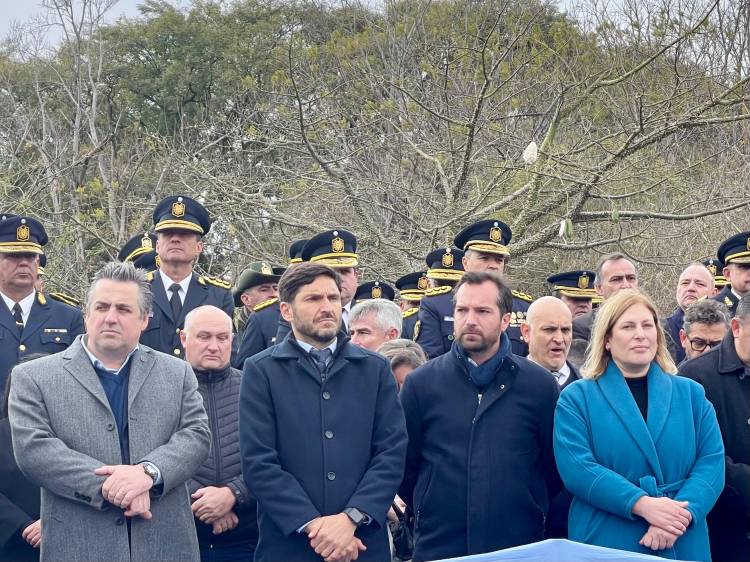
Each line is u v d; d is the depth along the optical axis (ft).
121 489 15.75
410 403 17.99
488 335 17.60
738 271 27.12
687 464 16.63
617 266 25.84
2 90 75.56
